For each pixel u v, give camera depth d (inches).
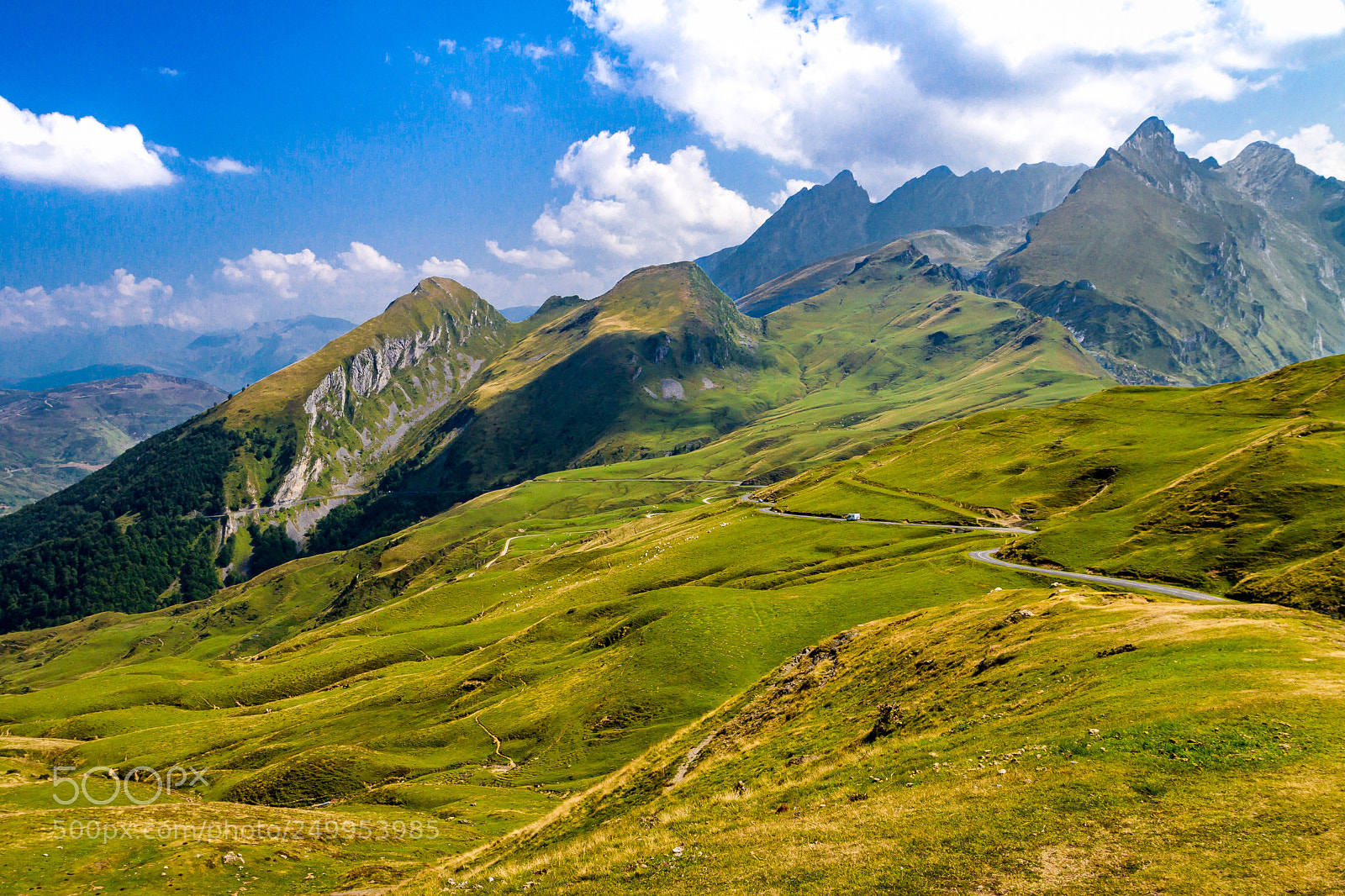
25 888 2042.3
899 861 1122.7
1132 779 1143.6
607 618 5944.9
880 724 1959.9
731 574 6983.3
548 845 1979.6
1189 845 957.8
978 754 1464.1
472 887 1593.3
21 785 3772.1
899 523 7588.6
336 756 4136.3
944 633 2578.7
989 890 989.8
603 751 3698.3
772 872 1203.9
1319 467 4328.3
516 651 5797.2
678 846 1459.2
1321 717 1170.6
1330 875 827.4
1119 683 1572.3
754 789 1742.1
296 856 2340.1
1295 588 2704.2
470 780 3676.2
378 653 7731.3
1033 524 6525.6
